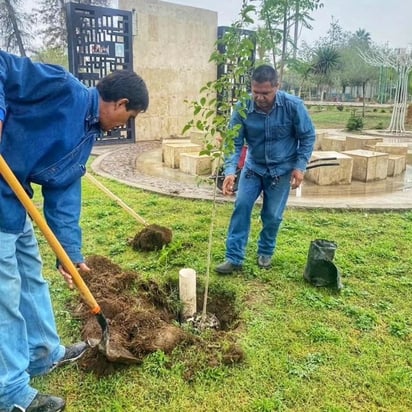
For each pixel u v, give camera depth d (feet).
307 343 7.95
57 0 71.87
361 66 115.24
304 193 20.40
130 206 17.02
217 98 9.28
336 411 6.27
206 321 8.83
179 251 12.28
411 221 15.87
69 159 5.81
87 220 15.03
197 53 44.62
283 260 11.70
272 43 16.70
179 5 42.24
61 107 5.47
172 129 43.98
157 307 9.48
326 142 34.01
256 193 10.64
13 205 5.48
